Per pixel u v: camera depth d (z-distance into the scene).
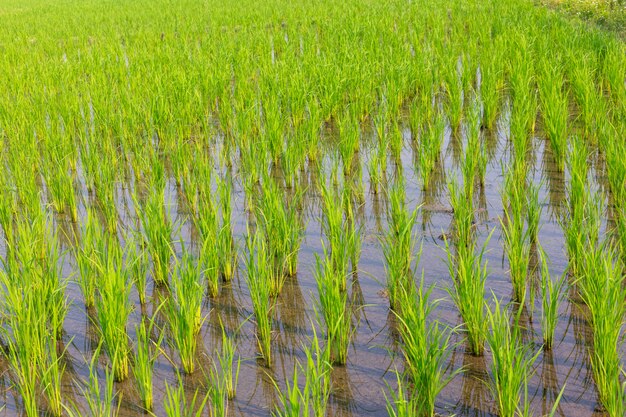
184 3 25.50
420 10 18.11
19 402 4.50
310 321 5.22
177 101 9.81
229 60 12.68
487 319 4.63
